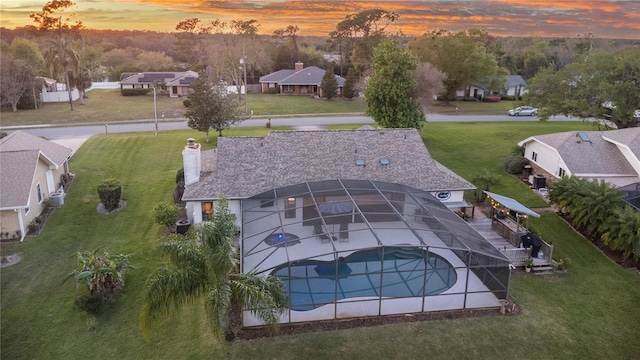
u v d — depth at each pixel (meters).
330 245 22.08
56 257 28.39
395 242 22.09
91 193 37.88
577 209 30.66
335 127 60.38
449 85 80.62
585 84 47.16
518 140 53.69
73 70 81.62
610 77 46.56
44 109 76.31
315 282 21.98
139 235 31.20
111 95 95.69
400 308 22.19
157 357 19.72
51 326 21.95
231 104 53.19
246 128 59.84
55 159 36.94
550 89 49.66
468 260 22.00
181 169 39.34
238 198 29.34
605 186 30.36
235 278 19.00
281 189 29.72
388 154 33.56
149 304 17.95
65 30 79.56
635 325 22.05
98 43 165.00
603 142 38.62
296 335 20.52
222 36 125.25
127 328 21.75
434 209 27.45
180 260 18.70
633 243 26.78
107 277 23.84
